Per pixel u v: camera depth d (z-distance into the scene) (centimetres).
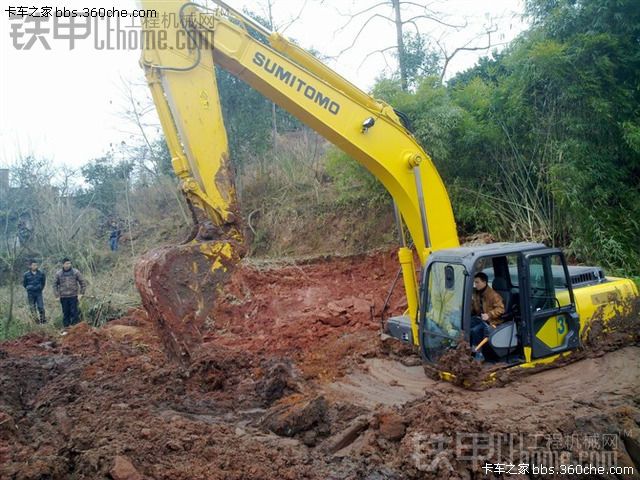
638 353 716
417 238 750
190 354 627
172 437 485
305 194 1723
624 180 1102
